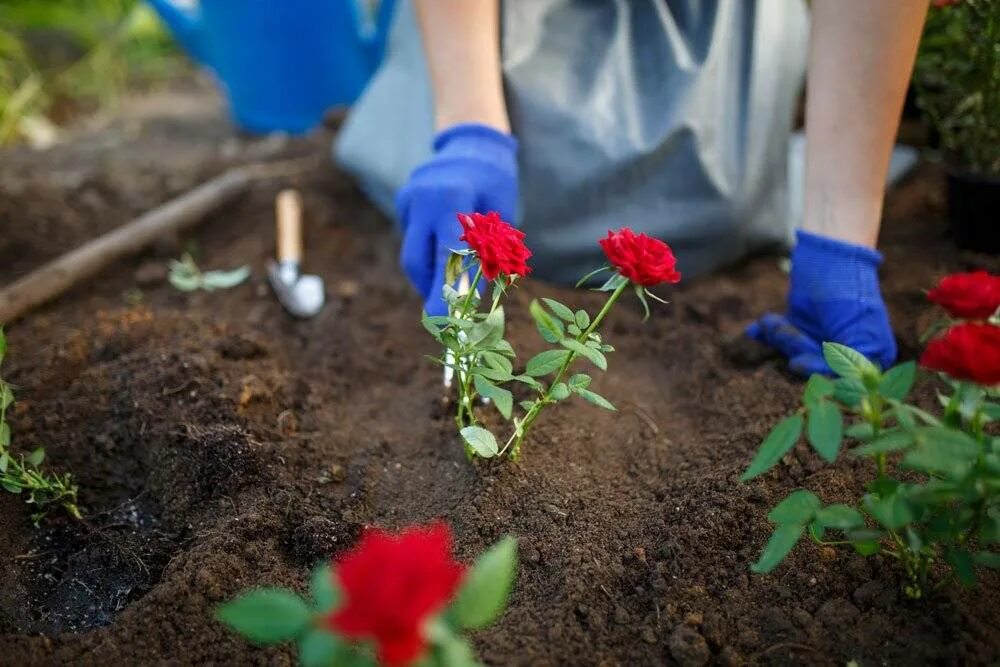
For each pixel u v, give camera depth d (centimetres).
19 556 85
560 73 109
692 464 90
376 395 103
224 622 77
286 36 153
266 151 148
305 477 90
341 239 128
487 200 97
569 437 93
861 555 79
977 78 106
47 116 177
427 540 55
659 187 110
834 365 69
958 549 71
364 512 87
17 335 109
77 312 115
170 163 150
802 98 141
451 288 80
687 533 81
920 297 108
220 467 88
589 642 75
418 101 121
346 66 156
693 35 111
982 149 110
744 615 76
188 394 95
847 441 88
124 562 84
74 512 88
